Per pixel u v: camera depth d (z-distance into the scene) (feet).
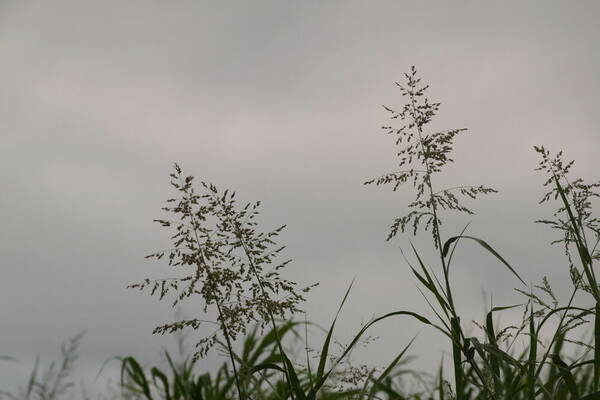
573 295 6.75
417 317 6.67
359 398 6.60
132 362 6.72
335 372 6.73
